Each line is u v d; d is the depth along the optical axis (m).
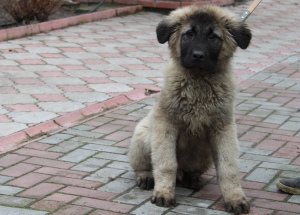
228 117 2.07
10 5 4.53
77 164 2.35
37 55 3.75
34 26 4.40
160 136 2.08
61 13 5.25
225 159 2.06
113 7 5.57
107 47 4.11
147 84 3.24
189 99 2.05
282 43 4.55
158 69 3.58
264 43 4.52
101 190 2.16
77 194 2.13
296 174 2.29
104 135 2.62
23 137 2.55
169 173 2.08
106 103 2.94
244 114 2.85
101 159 2.39
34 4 4.58
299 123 2.75
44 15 4.72
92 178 2.25
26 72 3.33
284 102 3.02
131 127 2.71
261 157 2.42
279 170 2.32
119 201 2.09
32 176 2.25
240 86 3.25
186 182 2.22
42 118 2.72
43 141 2.54
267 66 3.77
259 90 3.20
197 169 2.20
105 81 3.25
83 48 4.04
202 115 2.06
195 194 2.16
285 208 2.06
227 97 2.07
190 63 2.04
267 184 2.22
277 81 3.37
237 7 6.11
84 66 3.55
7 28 4.45
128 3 5.72
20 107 2.83
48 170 2.30
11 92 3.01
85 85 3.17
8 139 2.51
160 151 2.08
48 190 2.15
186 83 2.06
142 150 2.18
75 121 2.75
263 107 2.95
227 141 2.07
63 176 2.25
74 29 4.69
